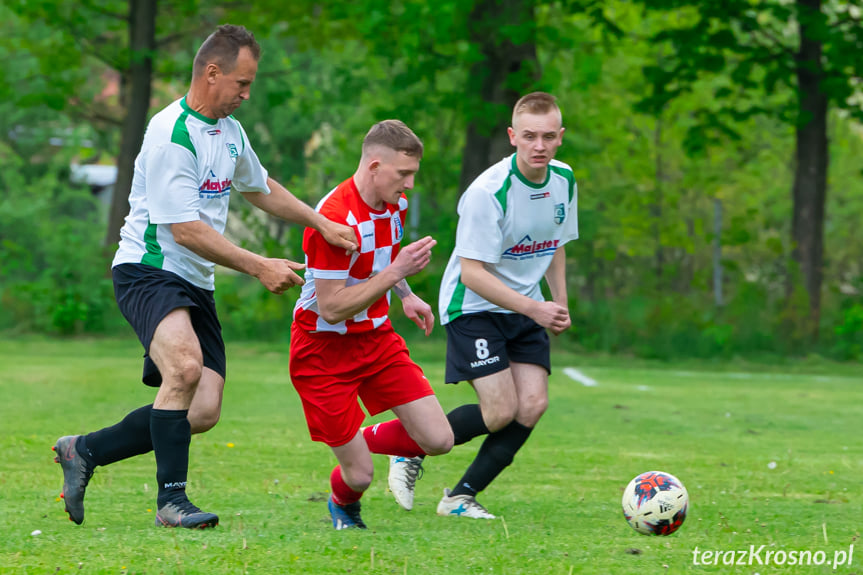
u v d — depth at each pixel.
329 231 9.51
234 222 43.88
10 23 55.75
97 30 49.66
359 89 49.72
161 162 9.59
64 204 72.56
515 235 11.49
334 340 10.04
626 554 8.83
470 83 41.59
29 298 43.44
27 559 8.15
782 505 11.95
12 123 72.69
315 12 47.25
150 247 9.83
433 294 41.53
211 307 10.34
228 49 9.64
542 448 17.02
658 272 47.69
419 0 41.50
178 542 8.84
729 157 63.22
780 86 46.53
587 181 61.31
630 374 34.00
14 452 14.98
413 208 45.44
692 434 19.38
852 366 38.59
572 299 42.41
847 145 67.06
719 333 39.91
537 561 8.42
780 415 22.98
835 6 44.47
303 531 9.77
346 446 10.08
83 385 25.66
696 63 43.72
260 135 78.19
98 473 13.45
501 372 11.16
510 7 39.62
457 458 15.81
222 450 15.91
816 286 42.31
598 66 45.56
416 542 9.17
